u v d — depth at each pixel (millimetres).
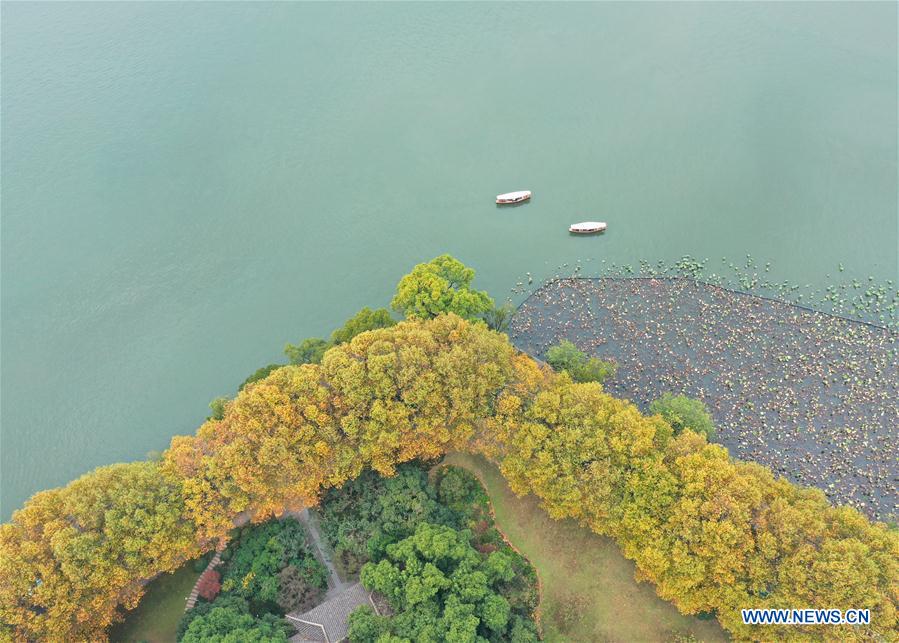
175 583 116375
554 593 114250
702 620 108688
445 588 104812
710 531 97250
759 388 142875
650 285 165750
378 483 122188
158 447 151875
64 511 104188
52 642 96938
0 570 96875
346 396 114312
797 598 92688
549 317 161750
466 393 114500
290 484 111688
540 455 108688
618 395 144500
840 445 133250
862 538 95188
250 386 122438
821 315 153875
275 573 114250
